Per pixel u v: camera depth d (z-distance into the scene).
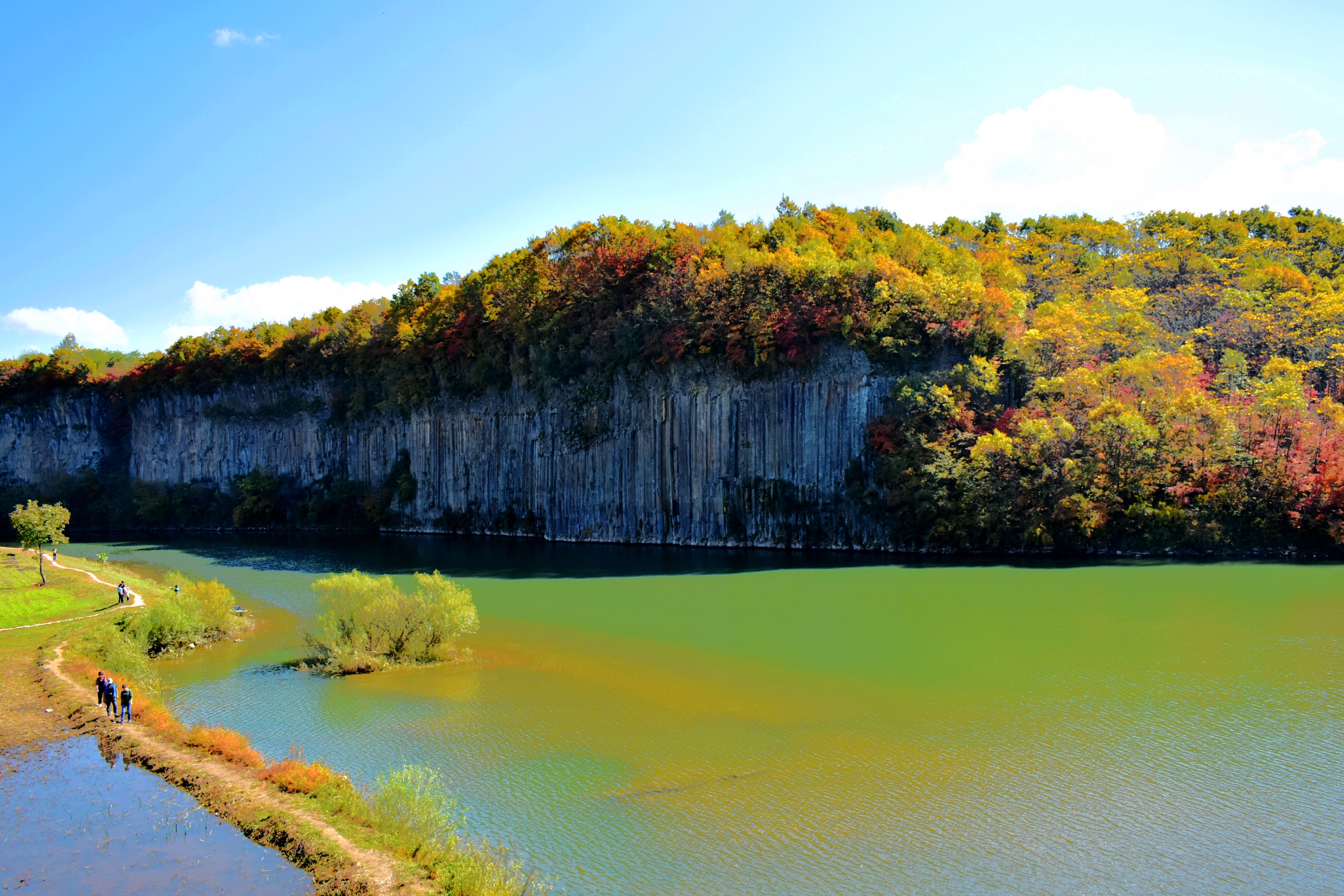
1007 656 41.09
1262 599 53.66
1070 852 22.69
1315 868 21.89
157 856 21.91
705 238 108.50
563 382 107.69
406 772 24.14
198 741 29.86
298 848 21.77
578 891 20.84
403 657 42.75
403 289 134.88
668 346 96.12
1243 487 73.06
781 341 89.38
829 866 22.00
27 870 21.36
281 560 92.62
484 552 95.50
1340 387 86.75
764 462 91.25
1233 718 32.22
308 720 33.44
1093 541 74.62
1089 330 87.56
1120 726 31.56
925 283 88.06
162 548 110.12
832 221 109.94
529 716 33.50
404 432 129.50
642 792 26.34
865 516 84.88
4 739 31.00
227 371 146.50
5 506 146.00
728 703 34.84
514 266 115.44
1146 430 74.31
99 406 155.25
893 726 31.83
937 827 24.03
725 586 64.75
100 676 34.22
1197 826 24.02
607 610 55.91
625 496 101.31
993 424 82.06
